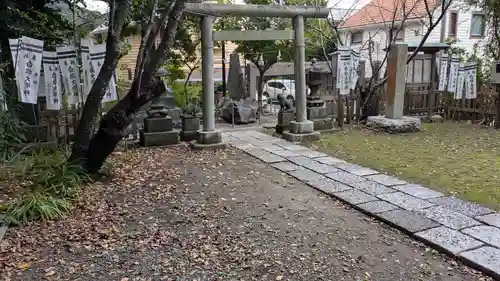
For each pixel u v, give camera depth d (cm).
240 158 588
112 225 338
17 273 262
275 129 829
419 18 1017
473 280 249
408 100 897
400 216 345
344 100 837
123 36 768
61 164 438
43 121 595
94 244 303
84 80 565
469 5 1019
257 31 660
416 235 306
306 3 966
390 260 275
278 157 585
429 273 257
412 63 890
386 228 329
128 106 451
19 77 496
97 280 253
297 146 666
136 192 427
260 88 1120
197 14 613
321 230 325
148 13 660
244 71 1164
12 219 334
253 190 433
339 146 661
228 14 634
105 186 446
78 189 413
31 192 376
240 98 1034
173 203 392
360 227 331
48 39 697
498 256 270
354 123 866
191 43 944
